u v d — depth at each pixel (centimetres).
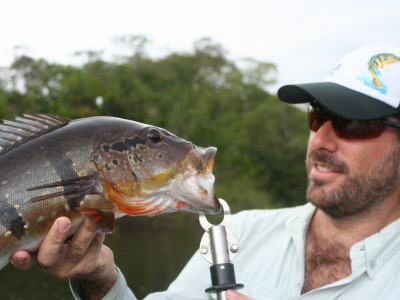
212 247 73
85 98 1514
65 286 466
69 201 72
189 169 75
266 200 1435
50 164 72
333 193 86
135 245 747
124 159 74
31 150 73
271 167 1609
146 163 75
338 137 86
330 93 87
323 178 87
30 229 72
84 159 73
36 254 74
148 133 75
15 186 72
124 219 954
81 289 81
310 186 89
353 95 86
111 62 1756
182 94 1727
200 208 75
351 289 82
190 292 92
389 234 83
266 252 93
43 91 1538
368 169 84
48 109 1429
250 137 1634
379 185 84
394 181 85
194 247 741
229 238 73
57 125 75
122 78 1631
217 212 74
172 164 75
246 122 1639
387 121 85
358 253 83
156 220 970
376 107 84
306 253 90
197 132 1527
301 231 91
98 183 73
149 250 700
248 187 1449
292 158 1631
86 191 73
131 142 75
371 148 84
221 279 71
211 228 73
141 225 959
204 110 1619
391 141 85
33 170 72
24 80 1538
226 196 1381
